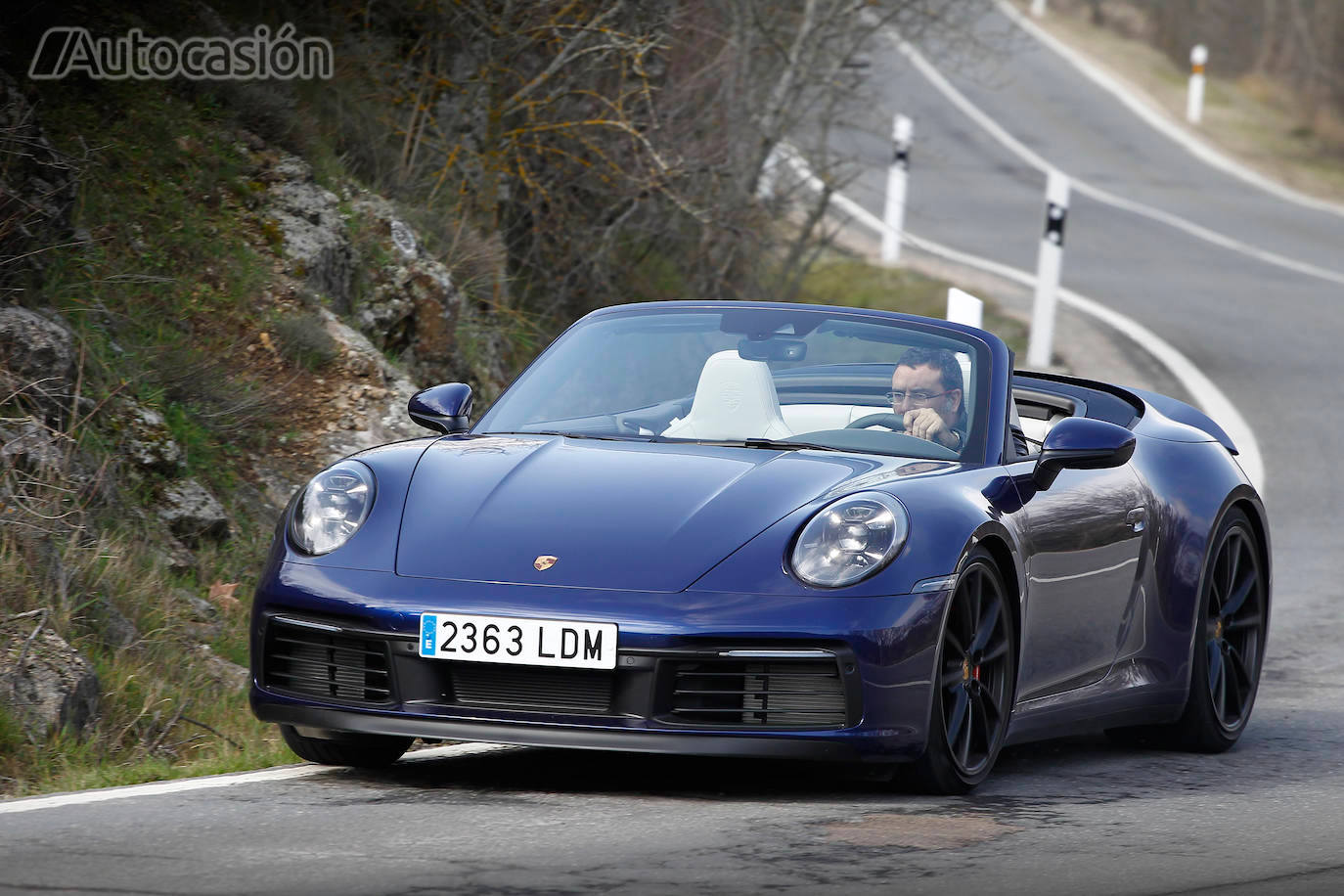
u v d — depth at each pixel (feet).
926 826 45.37
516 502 49.67
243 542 75.20
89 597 63.05
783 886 38.27
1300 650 85.71
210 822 43.75
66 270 79.36
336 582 47.93
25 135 77.82
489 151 112.27
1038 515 54.65
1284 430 144.36
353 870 38.81
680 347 60.29
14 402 68.69
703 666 46.16
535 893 37.04
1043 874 40.52
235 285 86.22
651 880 38.37
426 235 103.86
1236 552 66.54
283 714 48.70
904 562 47.85
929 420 56.85
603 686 46.09
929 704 47.93
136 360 77.71
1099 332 181.06
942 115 378.32
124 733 56.80
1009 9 511.40
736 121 127.85
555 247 118.11
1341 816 49.39
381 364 87.92
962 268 220.43
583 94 115.44
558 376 60.29
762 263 134.41
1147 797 51.90
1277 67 518.37
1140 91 441.68
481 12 110.93
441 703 46.85
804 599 46.57
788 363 59.16
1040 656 54.85
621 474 51.21
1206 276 233.96
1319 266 251.80
